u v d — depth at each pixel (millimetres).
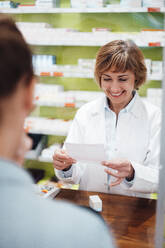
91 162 1345
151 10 2631
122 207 1320
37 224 358
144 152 1687
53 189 1482
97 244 377
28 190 382
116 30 3109
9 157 423
